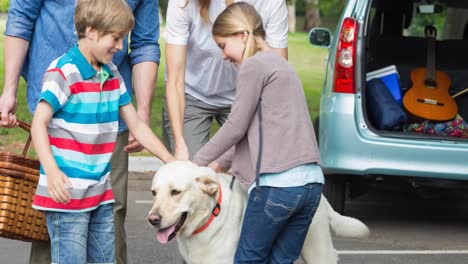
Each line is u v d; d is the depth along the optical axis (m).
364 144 7.87
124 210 5.64
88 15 4.53
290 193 4.80
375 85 8.38
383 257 7.39
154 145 4.89
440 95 8.59
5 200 4.69
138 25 5.60
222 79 5.97
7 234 4.75
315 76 23.20
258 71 4.85
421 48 9.28
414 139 7.81
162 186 4.73
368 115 8.33
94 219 4.71
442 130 8.21
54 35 5.31
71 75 4.54
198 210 4.87
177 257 7.23
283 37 5.91
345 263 7.15
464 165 7.78
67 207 4.55
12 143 12.38
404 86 9.06
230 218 5.04
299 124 4.87
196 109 6.07
